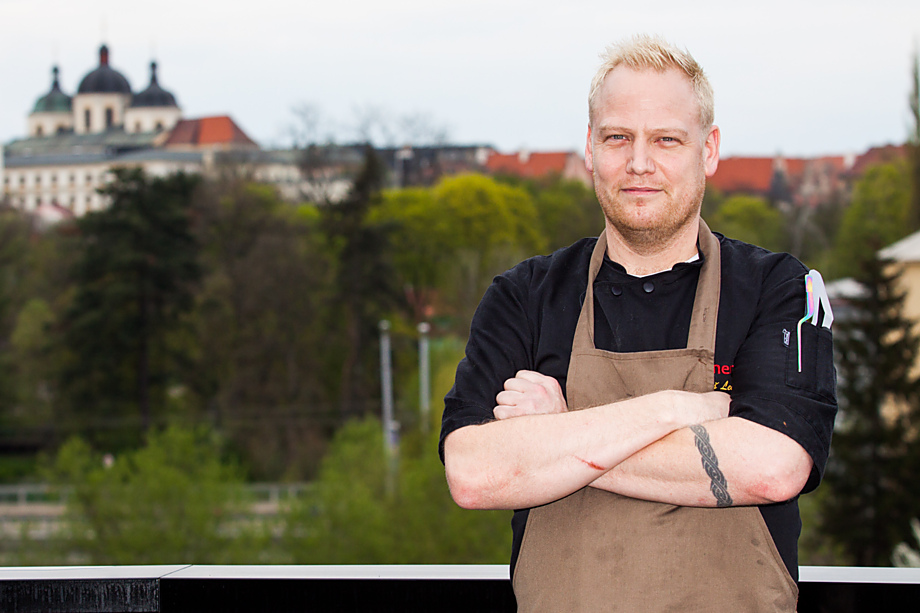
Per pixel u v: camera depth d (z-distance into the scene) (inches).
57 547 1154.7
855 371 916.0
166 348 1958.7
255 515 1219.9
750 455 58.3
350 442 1207.6
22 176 5221.5
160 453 1208.2
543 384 64.6
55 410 1926.7
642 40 65.7
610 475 61.0
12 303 2079.2
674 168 63.7
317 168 2202.3
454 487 63.5
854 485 880.3
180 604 70.1
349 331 2038.6
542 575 62.9
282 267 2023.9
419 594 68.9
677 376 62.8
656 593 60.2
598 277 66.6
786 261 65.3
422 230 2333.9
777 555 60.7
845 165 3750.0
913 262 1099.9
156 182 1984.5
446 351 1662.2
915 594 66.5
